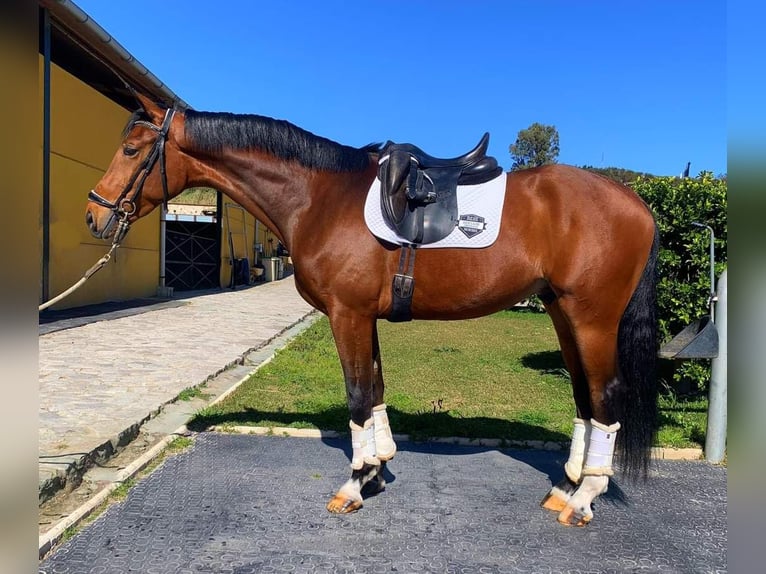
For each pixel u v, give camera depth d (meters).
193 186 3.01
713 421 3.62
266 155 2.84
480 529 2.68
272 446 3.79
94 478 3.12
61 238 10.23
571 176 2.71
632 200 2.70
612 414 2.67
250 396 5.11
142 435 3.86
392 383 6.02
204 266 20.17
